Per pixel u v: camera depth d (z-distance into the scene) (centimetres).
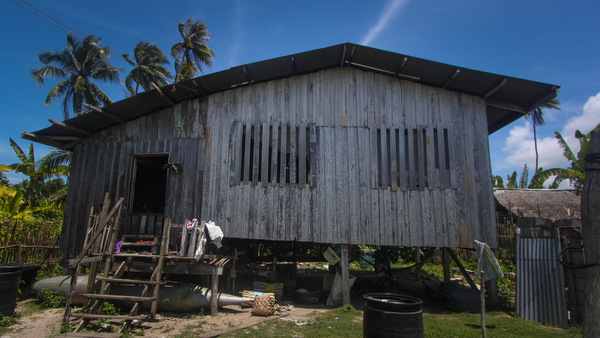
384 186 812
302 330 603
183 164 890
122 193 907
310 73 886
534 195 1936
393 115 848
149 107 908
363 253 1470
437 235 780
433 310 816
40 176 2031
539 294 704
